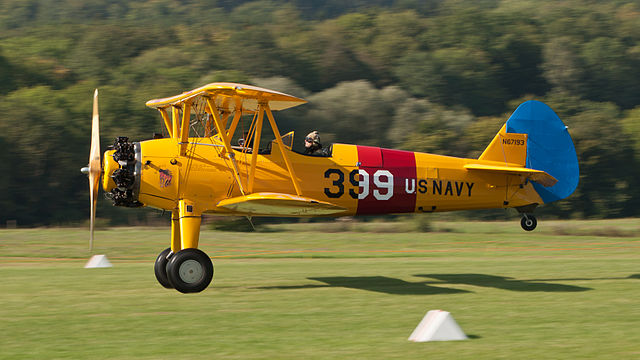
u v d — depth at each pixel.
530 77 145.62
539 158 28.56
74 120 92.44
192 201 22.72
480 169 26.23
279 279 25.61
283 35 141.62
